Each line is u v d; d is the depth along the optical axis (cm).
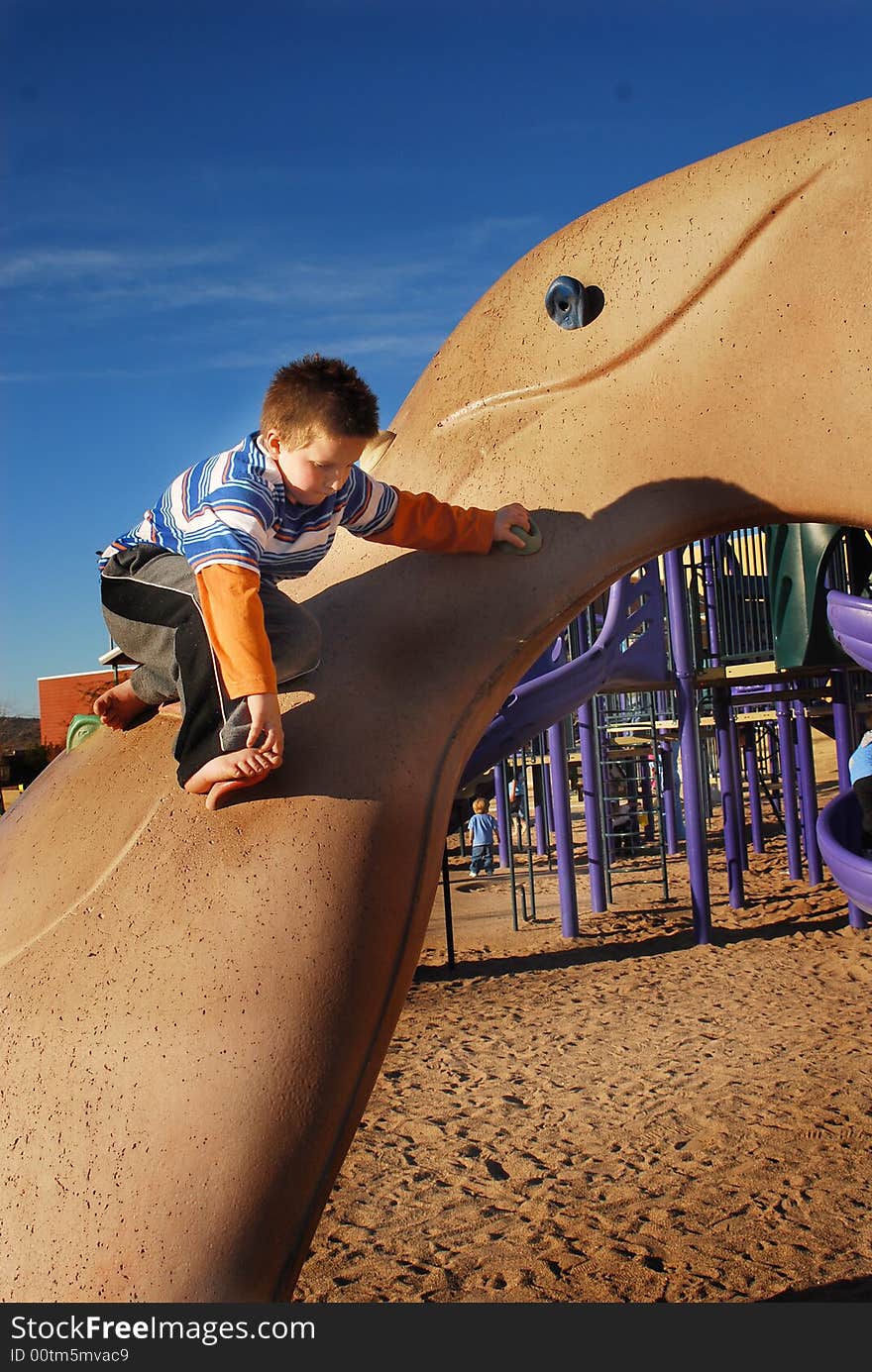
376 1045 187
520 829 2236
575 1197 532
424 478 241
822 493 213
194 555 197
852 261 207
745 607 1359
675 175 230
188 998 177
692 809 1148
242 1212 164
